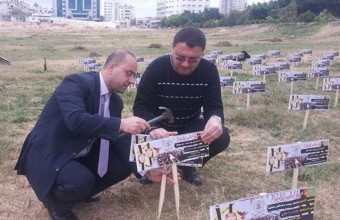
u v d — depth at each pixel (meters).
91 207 3.62
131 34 62.75
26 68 16.03
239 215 2.54
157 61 3.72
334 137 5.77
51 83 11.78
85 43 37.47
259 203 2.59
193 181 4.10
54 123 3.08
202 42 3.32
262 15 66.12
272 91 9.36
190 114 3.94
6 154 4.89
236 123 6.53
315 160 3.41
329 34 39.34
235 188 4.04
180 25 91.50
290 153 3.30
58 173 3.02
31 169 3.10
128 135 3.53
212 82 3.79
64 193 3.04
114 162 3.52
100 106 3.19
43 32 69.62
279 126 6.27
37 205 3.64
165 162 3.23
